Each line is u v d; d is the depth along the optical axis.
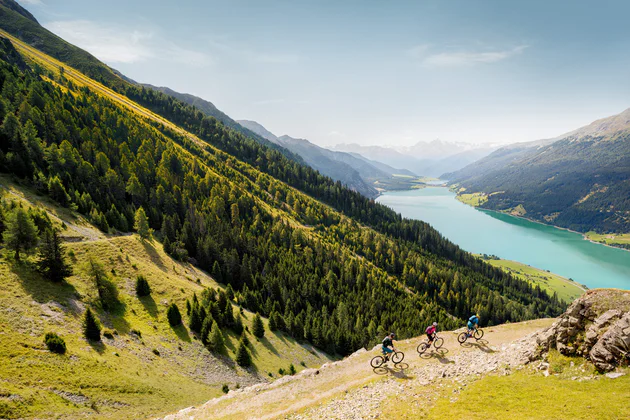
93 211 95.12
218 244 126.62
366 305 123.75
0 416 26.02
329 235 196.25
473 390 20.89
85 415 31.38
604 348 18.98
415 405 20.94
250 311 96.69
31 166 97.81
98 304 57.56
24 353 35.91
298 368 72.44
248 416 25.81
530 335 26.58
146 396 39.72
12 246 55.97
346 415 21.86
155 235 115.88
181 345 59.81
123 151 157.75
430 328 29.14
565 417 15.99
